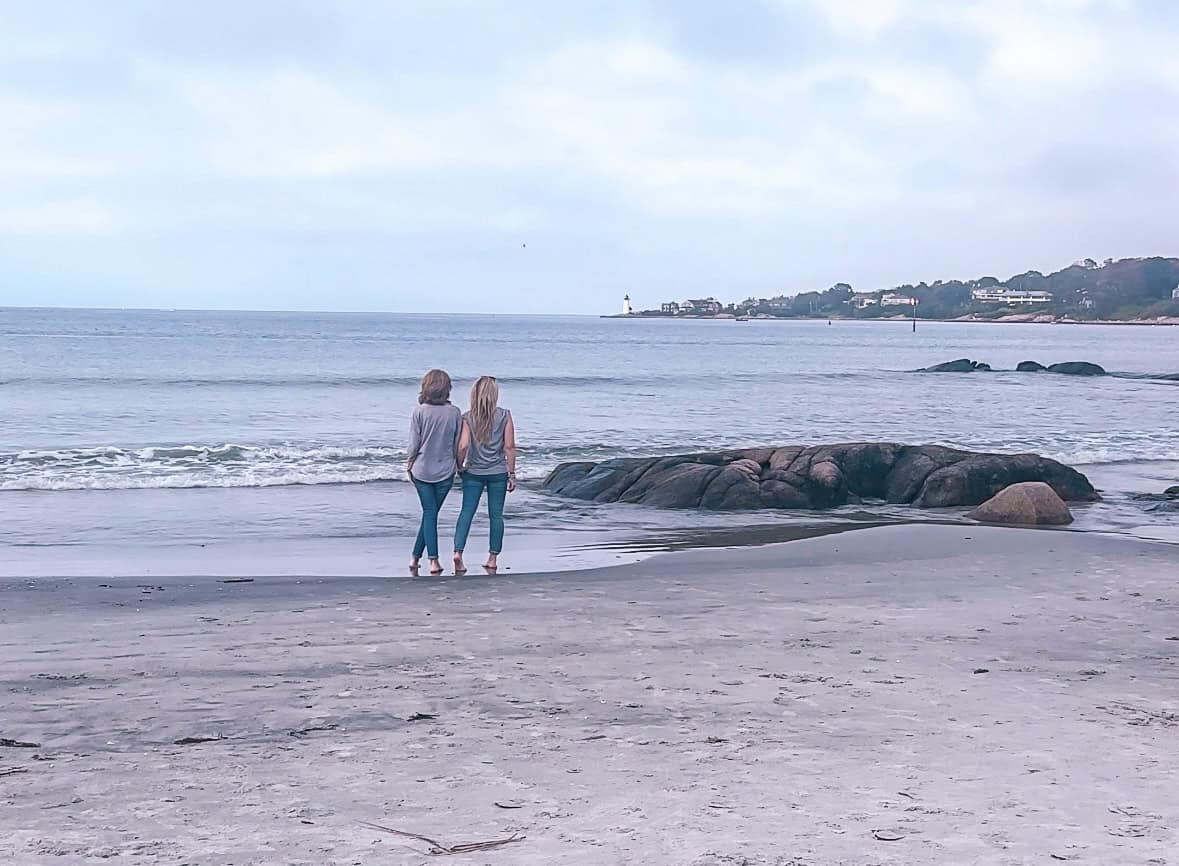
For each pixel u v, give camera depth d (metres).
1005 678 6.75
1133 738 5.37
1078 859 3.60
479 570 11.75
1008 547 13.02
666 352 90.88
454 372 56.47
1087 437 28.86
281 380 45.22
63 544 13.66
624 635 7.96
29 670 6.76
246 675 6.65
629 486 18.17
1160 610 9.24
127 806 4.18
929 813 4.10
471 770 4.71
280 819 4.02
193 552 13.12
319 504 17.39
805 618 8.73
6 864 3.51
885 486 18.62
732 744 5.17
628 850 3.66
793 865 3.52
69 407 33.09
